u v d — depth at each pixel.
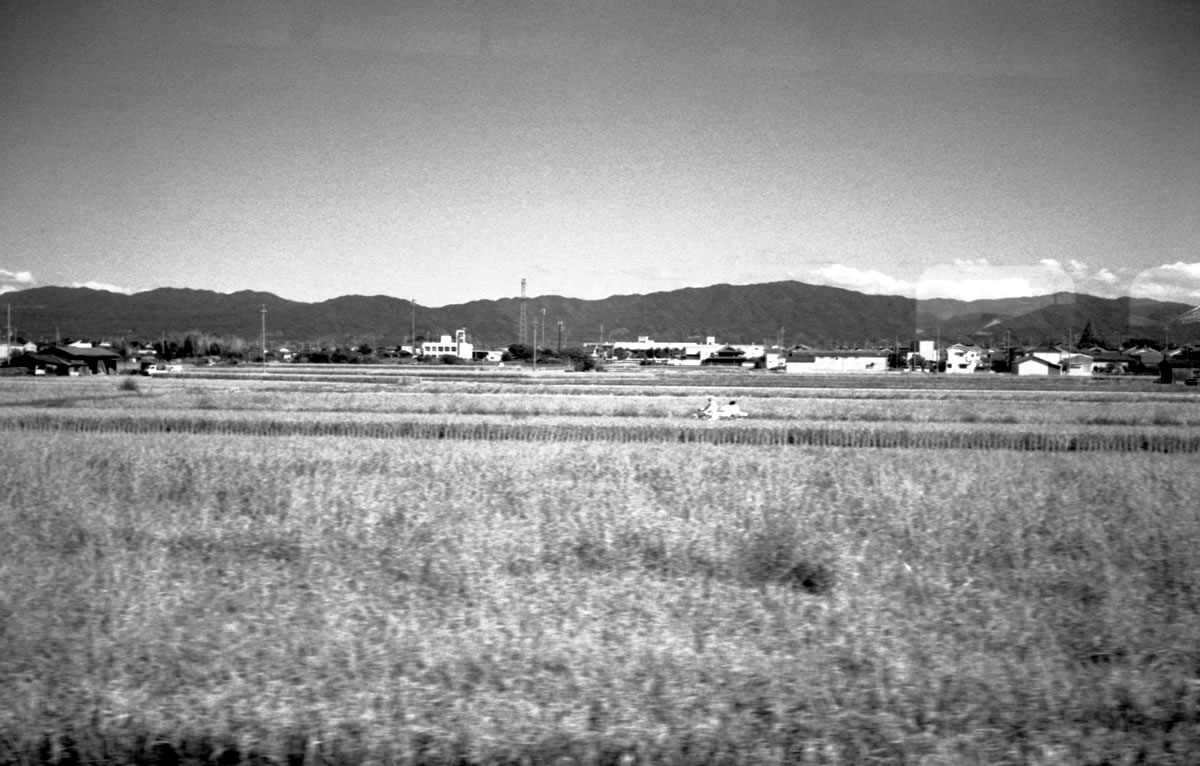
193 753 8.12
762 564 15.31
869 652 10.44
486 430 38.72
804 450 31.12
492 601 12.38
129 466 26.20
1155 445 34.97
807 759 7.89
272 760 7.94
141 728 8.32
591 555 15.77
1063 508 20.47
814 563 15.01
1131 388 60.91
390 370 102.94
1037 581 14.11
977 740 8.27
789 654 10.31
